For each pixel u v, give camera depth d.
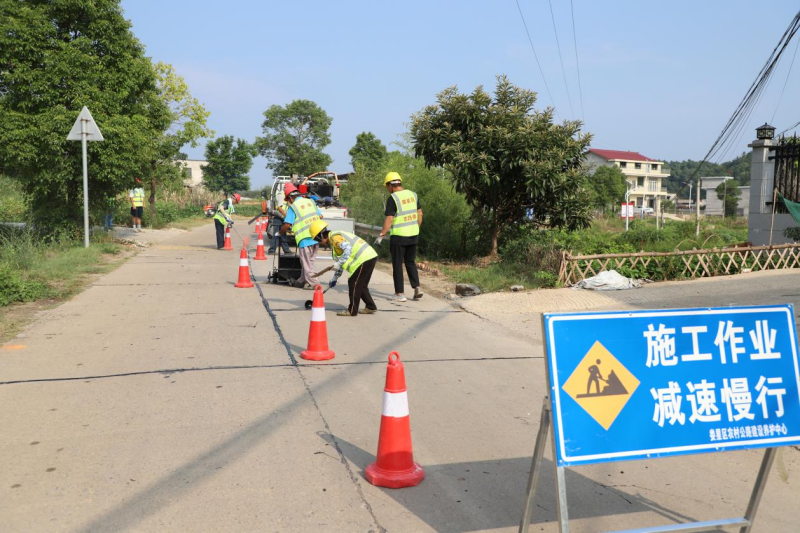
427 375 5.89
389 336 7.40
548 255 11.26
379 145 64.38
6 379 5.36
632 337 2.92
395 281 9.76
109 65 17.00
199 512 3.28
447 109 13.43
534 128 12.69
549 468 3.99
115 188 16.91
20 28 15.13
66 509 3.27
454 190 15.01
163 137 24.56
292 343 6.88
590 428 2.82
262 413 4.75
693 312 3.02
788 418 3.11
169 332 7.21
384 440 3.72
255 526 3.16
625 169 87.44
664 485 3.83
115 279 11.12
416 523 3.26
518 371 6.09
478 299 9.68
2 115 15.05
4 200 23.73
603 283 10.16
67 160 15.62
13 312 8.09
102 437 4.20
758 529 3.31
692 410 2.98
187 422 4.52
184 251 16.61
